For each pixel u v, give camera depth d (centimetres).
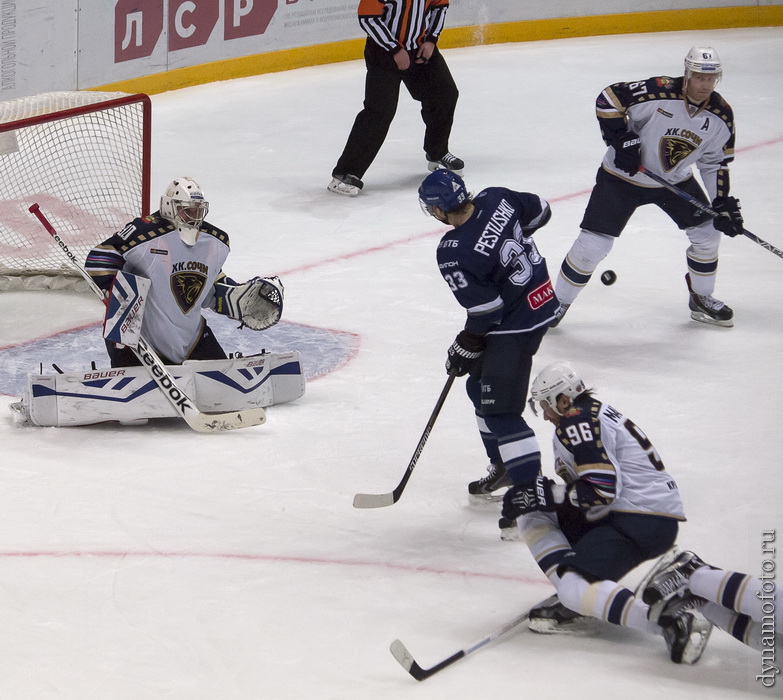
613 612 1266
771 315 2505
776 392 2092
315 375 2202
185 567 1494
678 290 2686
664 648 1300
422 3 3322
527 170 3650
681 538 1553
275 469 1802
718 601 1227
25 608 1385
